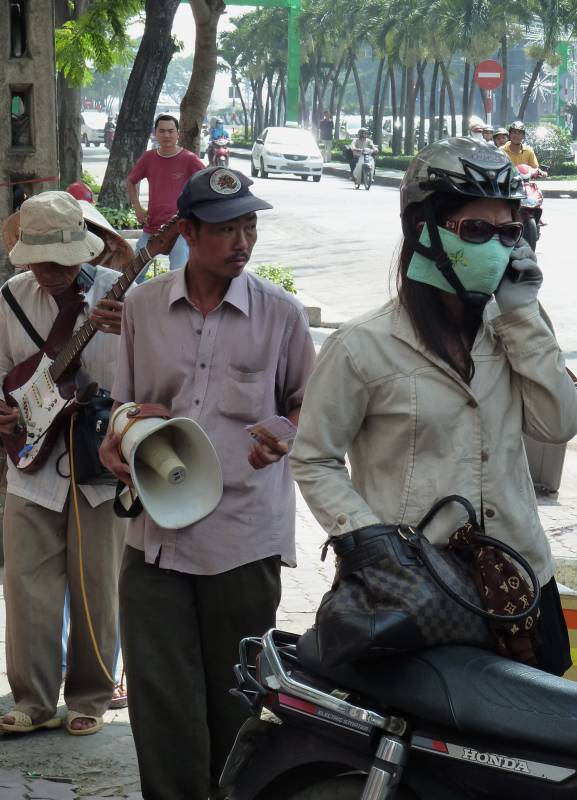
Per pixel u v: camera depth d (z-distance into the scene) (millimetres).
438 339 2758
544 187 34719
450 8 52844
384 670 2623
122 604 3738
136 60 18969
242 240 3590
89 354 4438
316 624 2820
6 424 4473
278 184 36688
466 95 54969
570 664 2980
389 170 48031
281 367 3779
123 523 4586
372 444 2883
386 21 59219
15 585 4465
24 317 4512
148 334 3760
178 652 3693
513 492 2826
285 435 3529
